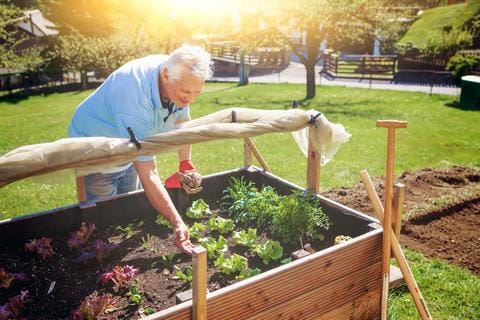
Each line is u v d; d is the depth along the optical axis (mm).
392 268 3672
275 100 17000
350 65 26484
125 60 26281
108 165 2254
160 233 3186
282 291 2342
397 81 21438
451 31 21969
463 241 4512
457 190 5750
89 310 2219
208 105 16406
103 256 2770
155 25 29234
